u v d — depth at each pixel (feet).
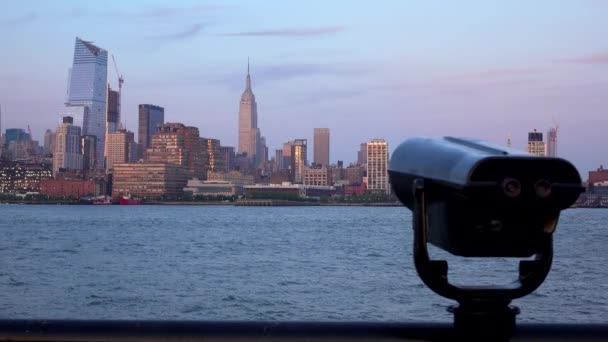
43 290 119.65
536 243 7.30
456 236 7.27
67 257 195.21
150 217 594.65
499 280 117.39
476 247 7.29
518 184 6.79
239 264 170.09
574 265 151.74
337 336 7.66
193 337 7.66
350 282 126.41
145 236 309.63
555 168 6.91
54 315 94.73
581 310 88.94
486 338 7.59
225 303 102.53
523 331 7.68
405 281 126.41
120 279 137.69
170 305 101.35
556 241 252.21
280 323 7.84
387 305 97.19
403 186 8.07
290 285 124.16
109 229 379.14
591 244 232.73
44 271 154.81
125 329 7.76
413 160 7.88
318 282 127.95
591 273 132.98
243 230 364.17
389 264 164.35
